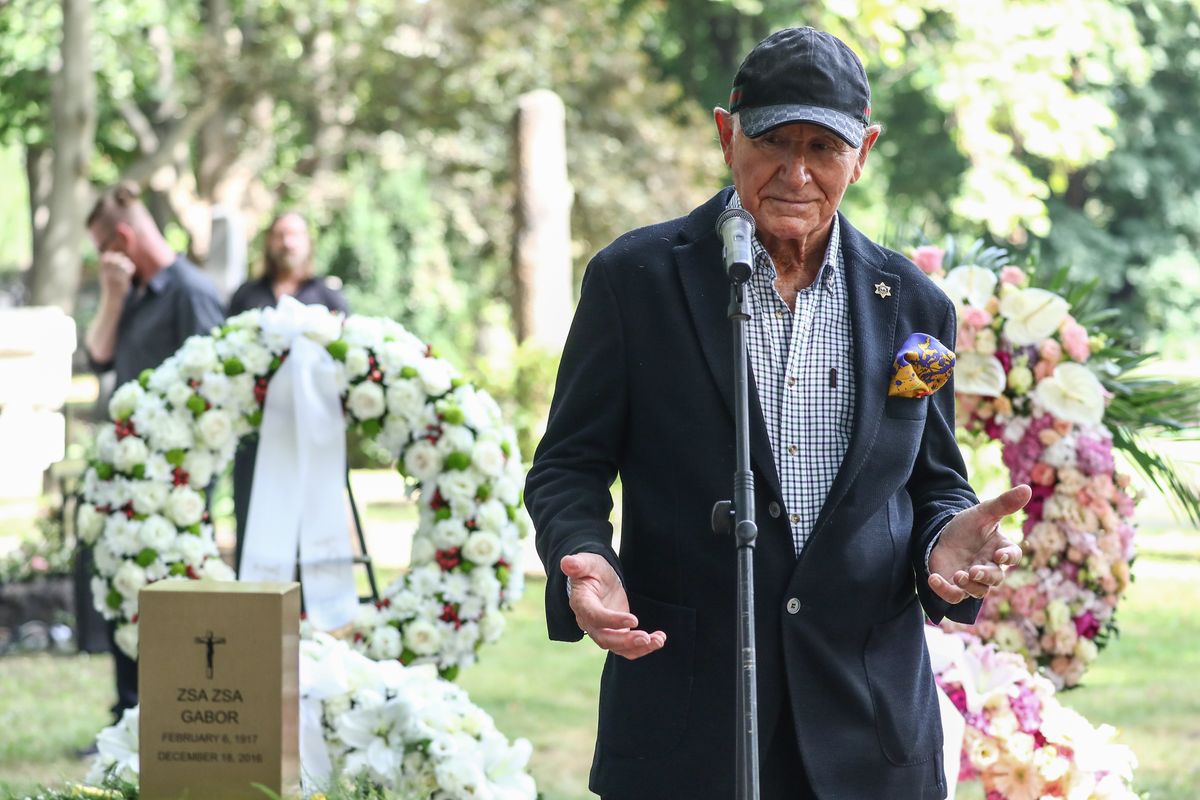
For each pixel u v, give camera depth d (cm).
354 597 655
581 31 3109
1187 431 727
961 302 693
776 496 368
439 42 3011
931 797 382
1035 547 684
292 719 460
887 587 376
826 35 369
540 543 376
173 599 450
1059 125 2108
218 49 2909
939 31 3031
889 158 3844
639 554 379
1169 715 1002
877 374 378
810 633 367
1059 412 687
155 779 450
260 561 652
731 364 372
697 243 386
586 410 384
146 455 662
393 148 3061
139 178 2927
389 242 2748
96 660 1162
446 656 650
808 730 364
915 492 398
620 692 379
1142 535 1916
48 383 1569
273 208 3158
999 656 594
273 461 661
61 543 1286
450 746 517
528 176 1716
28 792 509
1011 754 568
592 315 385
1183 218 4091
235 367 663
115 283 927
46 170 3400
